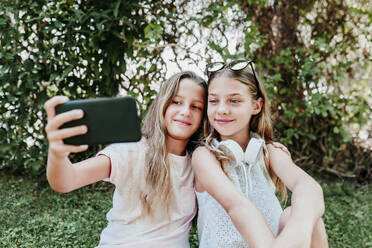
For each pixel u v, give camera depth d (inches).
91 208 105.2
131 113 42.3
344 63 140.8
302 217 51.2
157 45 123.5
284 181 62.4
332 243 90.3
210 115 63.6
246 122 64.4
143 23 119.3
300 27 140.9
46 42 115.3
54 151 41.7
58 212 103.1
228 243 58.9
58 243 86.0
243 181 63.9
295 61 141.2
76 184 53.2
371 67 143.1
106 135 42.1
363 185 143.3
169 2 126.0
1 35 113.0
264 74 140.6
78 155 129.1
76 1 113.2
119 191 61.7
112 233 63.1
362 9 140.7
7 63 115.4
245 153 63.7
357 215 107.9
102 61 118.6
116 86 124.7
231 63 64.7
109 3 111.9
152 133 66.7
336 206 115.2
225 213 60.6
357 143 147.9
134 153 62.5
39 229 92.0
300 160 149.3
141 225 62.3
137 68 126.0
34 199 111.5
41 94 119.3
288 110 140.1
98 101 42.2
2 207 104.8
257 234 49.6
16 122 121.4
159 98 66.3
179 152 67.4
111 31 112.0
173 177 64.2
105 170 60.1
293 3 138.7
